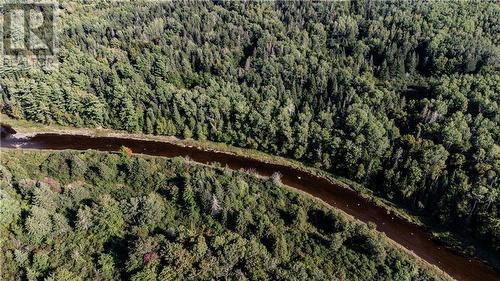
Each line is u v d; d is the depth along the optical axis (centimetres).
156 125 14762
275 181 11981
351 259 10062
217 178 11875
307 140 13500
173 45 16338
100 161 12550
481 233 10775
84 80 15238
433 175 11481
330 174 13262
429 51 14588
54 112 15088
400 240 11212
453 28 15075
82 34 16925
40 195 10406
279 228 10769
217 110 14200
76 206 10938
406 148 12300
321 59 15150
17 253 9331
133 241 9844
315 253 10175
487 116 12200
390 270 9900
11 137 14800
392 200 12244
